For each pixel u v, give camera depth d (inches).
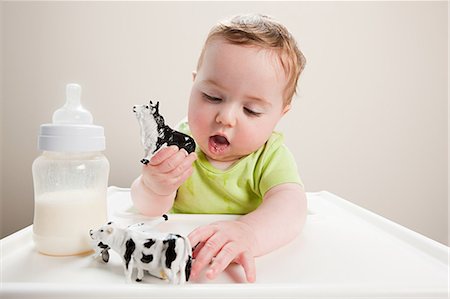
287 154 30.2
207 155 30.0
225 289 14.6
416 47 48.0
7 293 14.0
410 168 49.0
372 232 24.4
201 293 14.4
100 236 16.9
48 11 45.1
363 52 47.9
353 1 47.5
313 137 48.3
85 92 46.0
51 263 18.0
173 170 24.1
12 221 45.6
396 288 15.1
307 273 17.4
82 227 19.2
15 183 45.5
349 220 27.6
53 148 18.3
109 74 46.2
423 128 48.7
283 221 22.1
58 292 14.1
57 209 18.9
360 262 18.8
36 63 45.2
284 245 21.5
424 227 49.4
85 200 19.6
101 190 20.8
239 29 25.9
